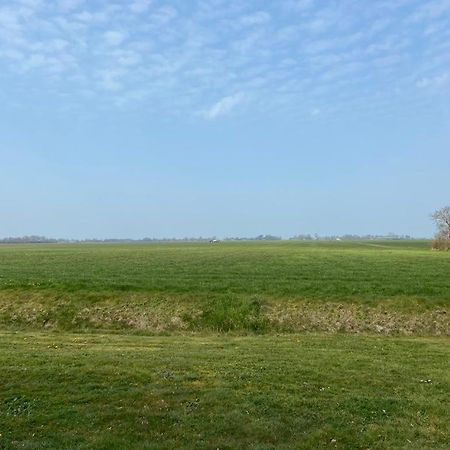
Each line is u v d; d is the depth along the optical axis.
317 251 79.75
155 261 52.44
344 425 11.27
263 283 32.53
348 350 18.72
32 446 9.95
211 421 11.20
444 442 10.62
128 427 10.87
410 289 30.20
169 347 18.53
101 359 15.45
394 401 12.76
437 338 23.22
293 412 11.86
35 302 27.95
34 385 12.94
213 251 80.38
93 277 34.66
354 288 30.67
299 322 25.75
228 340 21.03
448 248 87.25
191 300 28.28
